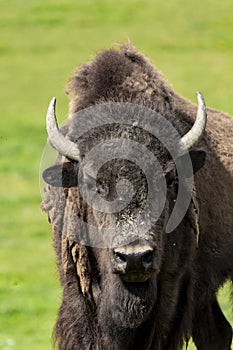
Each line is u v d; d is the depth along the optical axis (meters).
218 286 35.12
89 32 150.00
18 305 55.19
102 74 31.16
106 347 30.69
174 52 139.75
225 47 142.50
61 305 31.86
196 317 35.16
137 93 30.47
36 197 85.62
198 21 155.00
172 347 32.06
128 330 30.33
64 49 141.38
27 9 163.00
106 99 30.42
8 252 69.31
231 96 118.81
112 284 29.34
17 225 77.12
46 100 118.44
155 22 155.00
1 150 101.00
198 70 130.88
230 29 151.38
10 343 45.88
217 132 36.12
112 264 28.05
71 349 31.33
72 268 30.98
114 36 147.75
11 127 109.25
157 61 134.75
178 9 161.75
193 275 32.59
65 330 31.38
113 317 29.86
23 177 91.81
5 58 137.25
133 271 27.20
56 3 166.62
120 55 31.83
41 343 46.50
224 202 34.62
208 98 118.00
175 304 31.53
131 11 161.12
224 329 37.56
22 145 102.94
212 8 161.75
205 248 33.91
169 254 30.48
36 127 109.31
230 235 35.12
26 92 121.88
